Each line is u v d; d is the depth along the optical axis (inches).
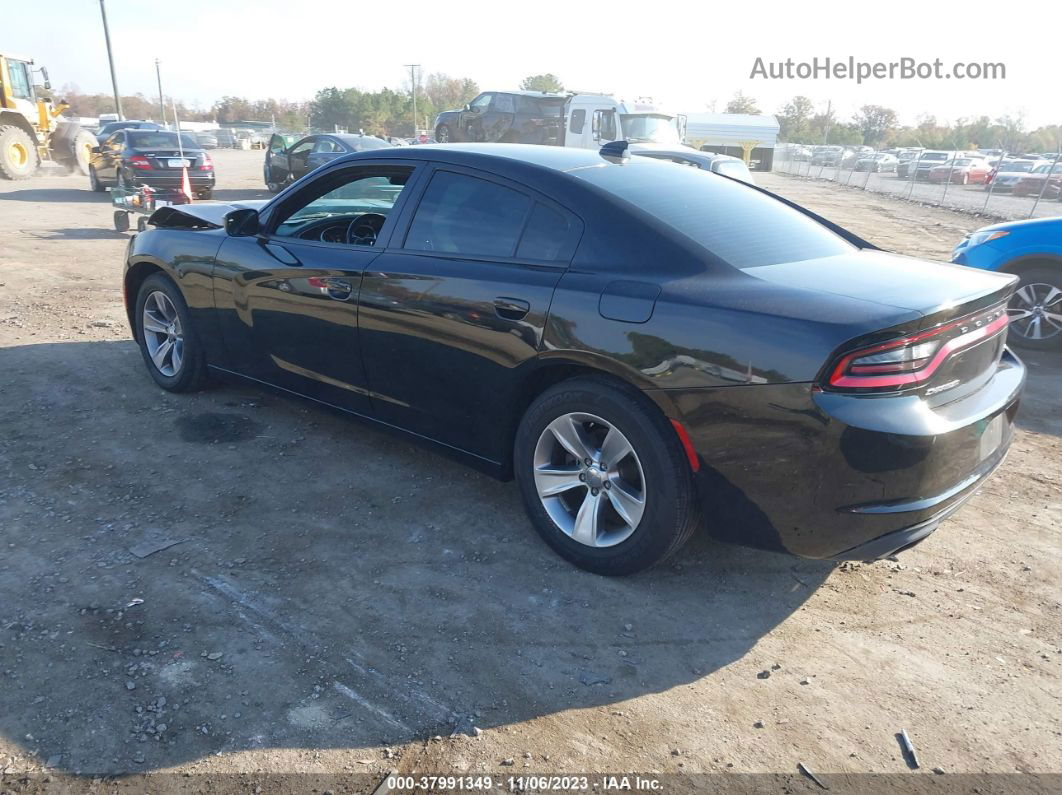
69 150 918.4
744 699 101.3
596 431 125.0
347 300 146.8
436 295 133.6
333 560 128.0
